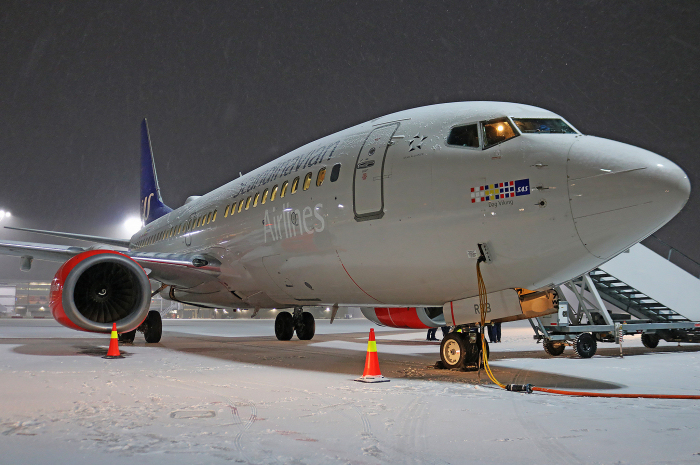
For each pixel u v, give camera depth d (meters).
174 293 15.07
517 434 4.11
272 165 11.27
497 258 6.97
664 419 4.60
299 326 15.55
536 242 6.69
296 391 6.09
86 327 9.84
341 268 8.62
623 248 6.58
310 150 9.98
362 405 5.25
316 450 3.68
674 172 6.25
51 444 3.82
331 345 13.62
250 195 11.11
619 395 5.70
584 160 6.53
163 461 3.43
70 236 19.00
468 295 7.64
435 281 7.64
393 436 4.05
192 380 7.00
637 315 13.42
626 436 4.03
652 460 3.44
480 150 7.20
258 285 11.22
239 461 3.43
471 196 7.04
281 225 9.66
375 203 7.88
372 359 6.94
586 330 10.62
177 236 14.82
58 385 6.55
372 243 7.95
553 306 7.51
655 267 13.18
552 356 10.67
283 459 3.48
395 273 7.92
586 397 5.71
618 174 6.29
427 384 6.59
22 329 22.53
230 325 29.27
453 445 3.81
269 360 9.62
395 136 8.16
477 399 5.55
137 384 6.64
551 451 3.65
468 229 7.04
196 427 4.34
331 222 8.52
